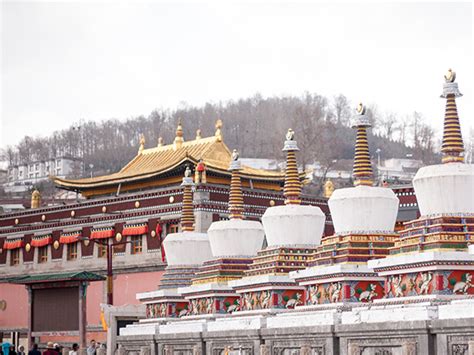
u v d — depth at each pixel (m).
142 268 79.31
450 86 33.00
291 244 41.97
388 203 36.62
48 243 88.56
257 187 86.88
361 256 36.06
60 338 77.00
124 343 50.00
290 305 41.19
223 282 46.88
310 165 162.88
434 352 28.64
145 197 79.81
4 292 92.75
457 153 32.78
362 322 31.69
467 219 31.75
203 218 74.75
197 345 42.47
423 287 31.34
